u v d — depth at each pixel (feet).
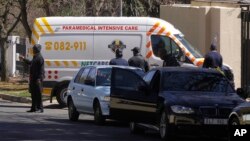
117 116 66.69
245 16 111.34
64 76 99.96
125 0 140.77
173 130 57.72
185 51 97.14
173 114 57.67
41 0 134.62
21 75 193.67
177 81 62.75
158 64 97.09
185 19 114.93
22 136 63.36
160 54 94.63
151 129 64.18
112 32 98.89
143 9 142.31
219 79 63.62
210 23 112.37
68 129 71.31
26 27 136.87
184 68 64.90
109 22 99.19
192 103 57.88
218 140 62.13
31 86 93.15
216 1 119.24
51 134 65.57
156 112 60.90
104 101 75.25
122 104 65.87
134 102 64.34
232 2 117.70
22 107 104.17
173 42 97.60
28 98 114.73
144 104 63.00
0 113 91.35
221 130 57.62
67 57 99.76
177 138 59.62
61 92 100.22
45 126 74.23
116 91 66.74
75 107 82.99
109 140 61.00
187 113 57.41
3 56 168.25
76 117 83.41
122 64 86.53
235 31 111.14
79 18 100.01
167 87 62.13
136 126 67.21
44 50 100.12
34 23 100.53
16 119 82.48
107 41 98.94
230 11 110.73
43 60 92.84
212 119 57.47
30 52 100.94
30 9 159.53
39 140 60.23
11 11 184.44
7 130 68.85
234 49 111.04
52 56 100.01
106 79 78.79
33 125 75.20
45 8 135.03
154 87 62.90
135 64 86.63
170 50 97.60
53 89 100.22
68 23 99.86
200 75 63.67
